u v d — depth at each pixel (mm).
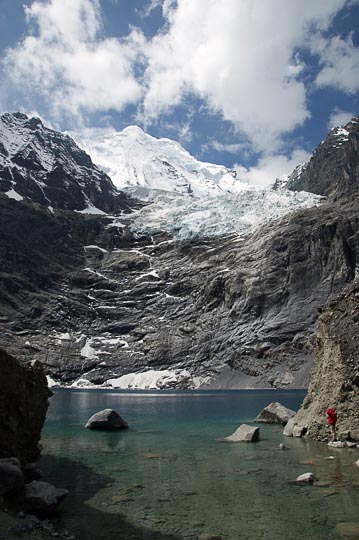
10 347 168375
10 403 20188
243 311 169500
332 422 28469
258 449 27281
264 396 94438
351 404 28766
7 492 14453
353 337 30516
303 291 167125
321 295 163125
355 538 12352
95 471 21500
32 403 22438
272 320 161625
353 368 29250
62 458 25109
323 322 33969
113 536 12789
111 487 18328
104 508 15438
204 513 14719
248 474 20312
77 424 43219
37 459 24734
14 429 20125
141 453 26625
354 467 21141
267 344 153500
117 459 24688
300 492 16969
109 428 39125
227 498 16391
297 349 150250
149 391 130625
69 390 137750
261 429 38000
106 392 122875
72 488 18250
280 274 174750
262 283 173625
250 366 149750
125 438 33469
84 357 171000
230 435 34562
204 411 59281
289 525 13398
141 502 16094
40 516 14531
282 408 44344
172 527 13445
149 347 170750
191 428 40094
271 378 142125
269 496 16500
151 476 20281
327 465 21781
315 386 33031
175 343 169000
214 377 151375
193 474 20578
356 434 27641
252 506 15344
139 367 164500
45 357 168625
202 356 161625
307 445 28141
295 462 22750
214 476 20047
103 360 169250
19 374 21188
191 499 16391
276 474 20156
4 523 12461
